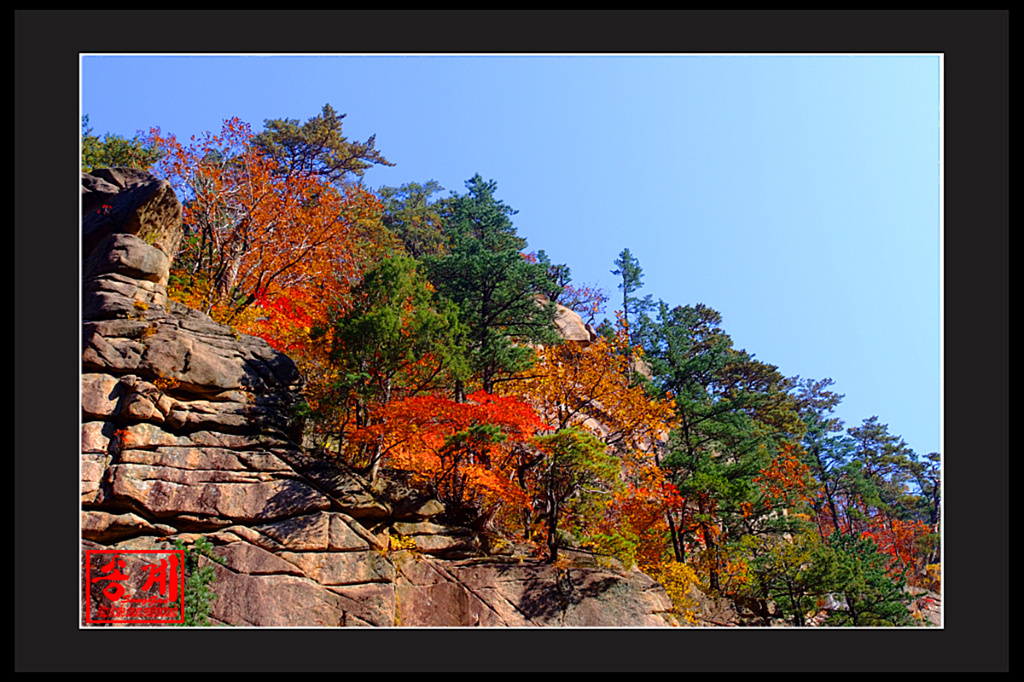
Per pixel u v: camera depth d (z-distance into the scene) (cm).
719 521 2820
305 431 2117
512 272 2873
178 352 1972
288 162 3609
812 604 2458
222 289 2714
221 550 1736
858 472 4022
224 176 3033
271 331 2562
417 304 2294
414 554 1962
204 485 1808
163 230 2306
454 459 2166
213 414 1933
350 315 2206
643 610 2098
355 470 2131
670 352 3294
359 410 2203
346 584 1812
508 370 2656
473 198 3988
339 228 3247
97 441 1745
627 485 2559
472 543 2092
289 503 1869
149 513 1722
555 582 2056
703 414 3114
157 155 3319
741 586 2547
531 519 2330
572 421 2641
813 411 4616
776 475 3209
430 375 2259
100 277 2048
